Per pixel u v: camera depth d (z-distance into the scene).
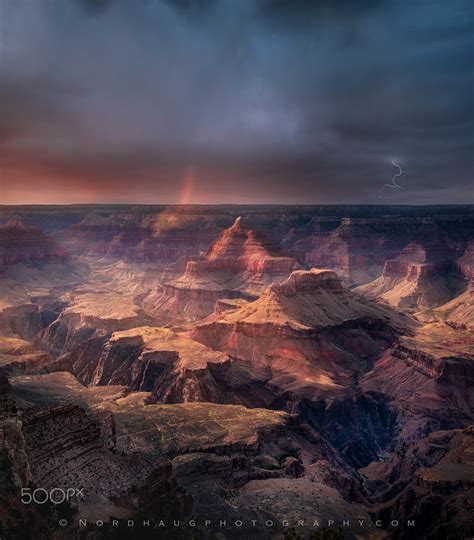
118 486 92.00
